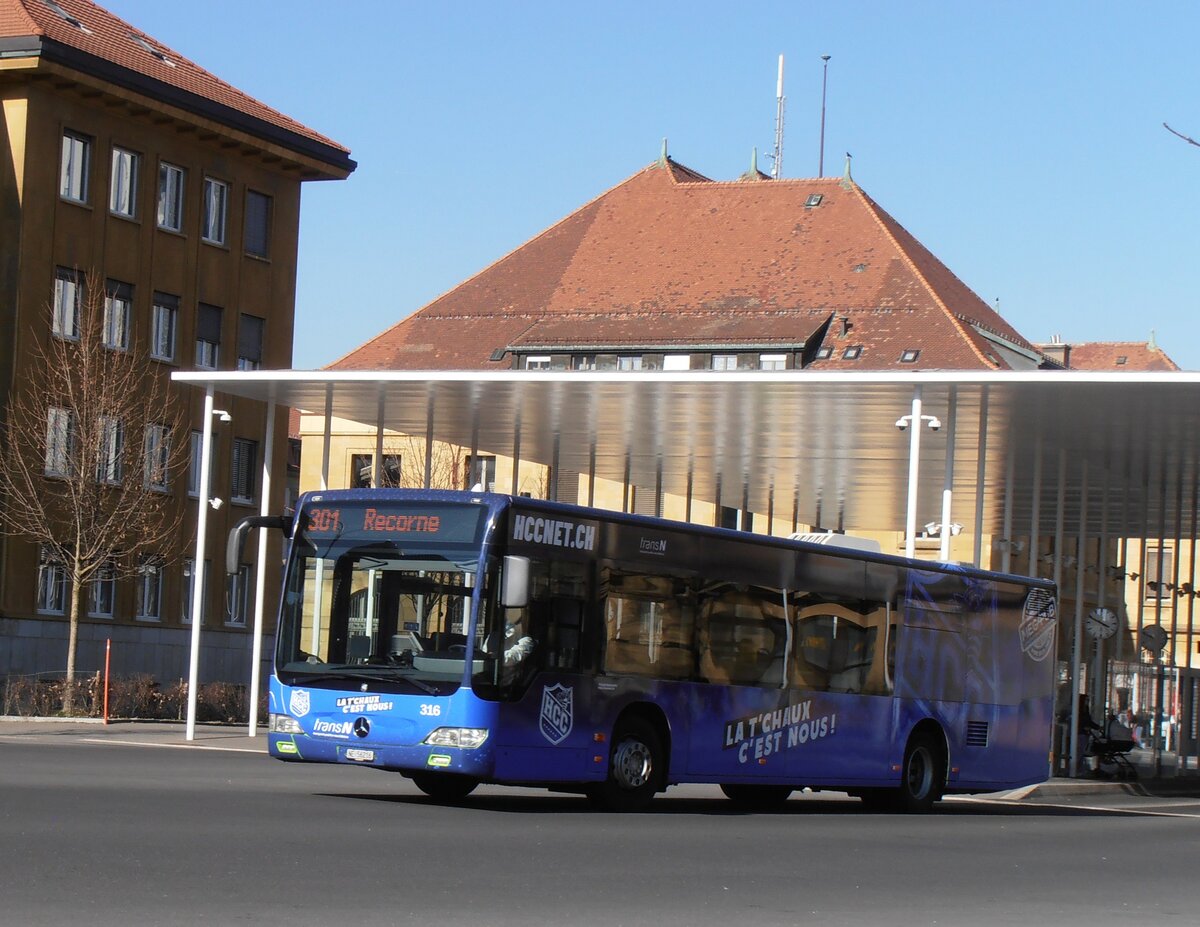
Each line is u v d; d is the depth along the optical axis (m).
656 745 18.97
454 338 62.00
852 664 21.47
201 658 52.59
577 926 9.12
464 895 10.12
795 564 20.83
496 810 17.42
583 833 14.95
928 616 22.69
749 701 19.98
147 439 47.78
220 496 53.62
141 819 13.66
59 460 45.53
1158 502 41.09
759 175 70.94
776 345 57.19
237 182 53.81
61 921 8.37
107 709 36.34
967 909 10.93
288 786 19.36
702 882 11.62
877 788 21.92
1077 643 35.59
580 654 18.09
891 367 56.12
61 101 47.22
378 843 12.78
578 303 61.72
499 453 38.72
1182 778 40.22
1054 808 25.69
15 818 13.20
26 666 46.00
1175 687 41.25
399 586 17.69
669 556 19.22
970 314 61.56
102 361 45.66
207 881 10.05
